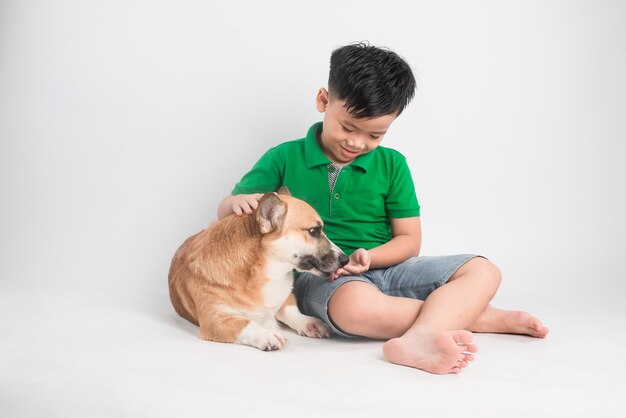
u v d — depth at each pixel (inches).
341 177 111.9
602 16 145.9
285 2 136.4
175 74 136.6
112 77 136.3
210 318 96.8
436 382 77.3
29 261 140.5
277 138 140.0
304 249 98.0
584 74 147.1
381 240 115.7
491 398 71.9
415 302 96.1
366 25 139.1
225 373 80.0
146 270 141.5
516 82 145.2
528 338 100.0
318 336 102.3
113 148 138.4
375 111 99.6
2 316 108.0
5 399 70.3
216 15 135.6
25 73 135.9
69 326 103.4
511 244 148.1
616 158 150.2
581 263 147.3
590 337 100.1
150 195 139.9
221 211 112.6
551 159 148.3
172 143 138.6
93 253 140.7
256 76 137.9
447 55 142.0
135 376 78.0
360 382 76.9
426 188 144.6
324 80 139.4
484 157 146.0
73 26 134.6
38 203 139.7
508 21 143.3
